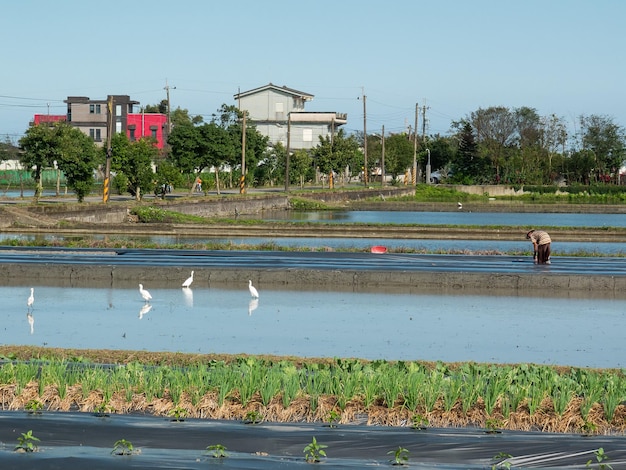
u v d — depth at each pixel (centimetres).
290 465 1200
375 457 1246
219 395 1437
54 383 1502
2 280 3109
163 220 5800
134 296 2808
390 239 5088
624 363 1955
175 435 1314
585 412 1391
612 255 4100
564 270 3366
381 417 1404
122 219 5891
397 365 1653
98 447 1260
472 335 2256
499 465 1220
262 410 1420
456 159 13488
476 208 8600
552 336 2259
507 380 1484
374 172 15188
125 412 1426
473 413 1414
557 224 6700
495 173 12875
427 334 2261
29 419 1379
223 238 4984
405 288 3041
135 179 6981
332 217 7281
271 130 13325
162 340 2134
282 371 1527
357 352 2023
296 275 3088
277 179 11406
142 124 12731
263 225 5547
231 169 10425
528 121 13238
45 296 2795
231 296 2827
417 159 14175
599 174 12500
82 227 5216
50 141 5950
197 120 14275
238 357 1836
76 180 6147
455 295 2916
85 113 12725
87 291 2903
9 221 5150
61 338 2148
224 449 1242
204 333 2228
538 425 1388
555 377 1519
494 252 4056
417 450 1270
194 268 3100
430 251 4053
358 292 2950
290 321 2406
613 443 1306
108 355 1847
